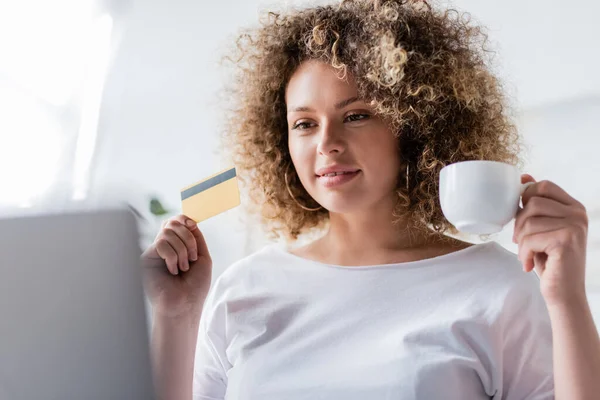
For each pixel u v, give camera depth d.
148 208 2.27
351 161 1.13
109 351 0.63
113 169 2.30
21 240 0.63
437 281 1.13
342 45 1.16
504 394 1.07
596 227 1.87
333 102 1.14
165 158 2.36
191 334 1.20
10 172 2.14
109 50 2.30
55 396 0.61
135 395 0.63
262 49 1.38
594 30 1.91
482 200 0.88
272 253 1.32
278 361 1.13
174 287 1.20
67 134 2.24
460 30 1.29
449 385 1.02
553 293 0.90
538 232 0.91
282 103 1.38
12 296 0.62
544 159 1.96
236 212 2.10
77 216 0.64
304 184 1.20
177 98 2.39
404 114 1.17
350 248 1.24
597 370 0.89
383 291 1.14
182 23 2.36
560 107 1.96
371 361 1.06
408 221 1.23
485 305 1.07
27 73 2.18
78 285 0.63
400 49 1.14
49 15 2.20
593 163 1.91
